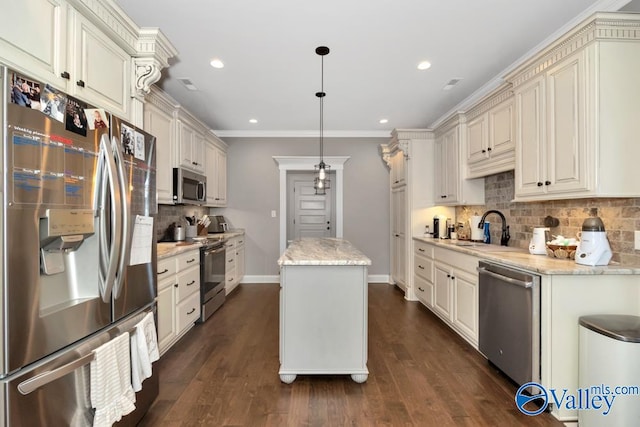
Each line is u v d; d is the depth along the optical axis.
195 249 3.24
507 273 2.14
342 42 2.53
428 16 2.19
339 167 5.28
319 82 3.29
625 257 1.99
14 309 1.08
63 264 1.33
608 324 1.67
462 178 3.60
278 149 5.29
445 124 3.91
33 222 1.14
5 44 1.18
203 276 3.41
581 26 1.87
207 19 2.22
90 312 1.38
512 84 2.64
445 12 2.15
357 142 5.30
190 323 3.12
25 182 1.11
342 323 2.19
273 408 1.90
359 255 2.36
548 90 2.19
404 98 3.74
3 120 1.04
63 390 1.22
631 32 1.83
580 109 1.93
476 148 3.33
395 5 2.07
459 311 2.94
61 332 1.24
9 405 1.06
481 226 3.49
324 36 2.44
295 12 2.14
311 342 2.19
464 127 3.58
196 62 2.85
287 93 3.59
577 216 2.37
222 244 4.03
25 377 1.09
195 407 1.91
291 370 2.18
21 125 1.09
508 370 2.14
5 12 1.18
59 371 1.18
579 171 1.94
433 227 4.20
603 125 1.85
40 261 1.22
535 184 2.33
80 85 1.57
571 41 1.97
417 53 2.69
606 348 1.60
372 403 1.95
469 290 2.74
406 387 2.13
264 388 2.12
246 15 2.17
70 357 1.24
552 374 1.85
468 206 4.01
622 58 1.84
